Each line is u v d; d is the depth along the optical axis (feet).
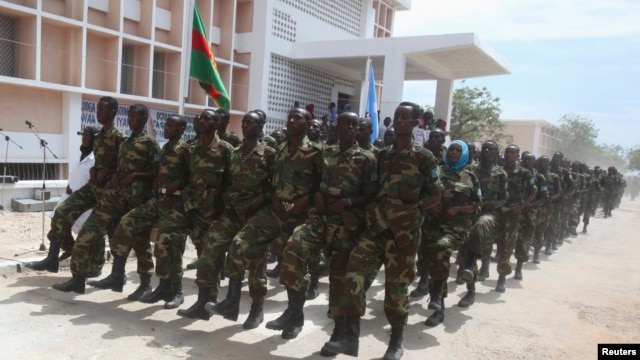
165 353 12.64
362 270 12.74
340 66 63.52
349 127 13.14
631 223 59.93
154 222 16.67
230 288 14.32
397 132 13.00
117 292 17.42
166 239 15.49
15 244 21.63
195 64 26.84
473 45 48.08
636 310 20.22
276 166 14.40
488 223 19.63
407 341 15.30
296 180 13.98
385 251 13.10
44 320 14.19
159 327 14.43
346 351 12.76
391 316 13.28
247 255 13.85
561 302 21.04
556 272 27.55
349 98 70.44
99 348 12.61
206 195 15.56
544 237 33.53
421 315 18.08
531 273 26.99
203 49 26.86
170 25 46.11
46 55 37.14
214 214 15.81
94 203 18.37
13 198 30.58
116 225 17.34
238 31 54.44
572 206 42.45
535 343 15.83
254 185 14.70
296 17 57.11
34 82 34.50
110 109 17.29
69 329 13.69
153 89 46.32
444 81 68.18
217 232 14.88
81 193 18.20
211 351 13.01
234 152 15.29
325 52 54.65
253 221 14.30
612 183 65.57
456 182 17.39
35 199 31.37
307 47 55.57
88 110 39.52
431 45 49.39
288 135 14.01
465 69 64.64
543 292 22.74
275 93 55.88
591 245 39.19
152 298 15.89
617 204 85.35
